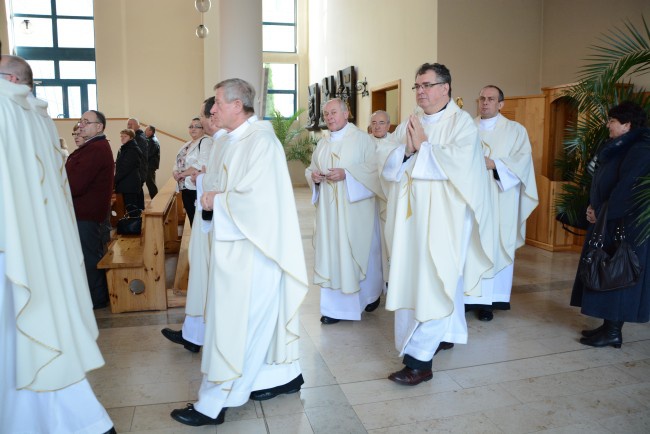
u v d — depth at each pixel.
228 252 2.34
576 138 4.66
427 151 2.69
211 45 11.60
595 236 3.35
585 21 6.44
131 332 3.63
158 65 12.98
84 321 2.28
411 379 2.85
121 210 7.34
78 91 13.01
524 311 4.13
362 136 3.86
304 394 2.77
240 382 2.43
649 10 5.63
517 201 4.05
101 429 2.18
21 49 12.69
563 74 6.83
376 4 9.12
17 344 1.93
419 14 7.45
